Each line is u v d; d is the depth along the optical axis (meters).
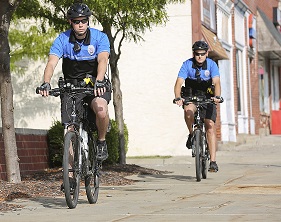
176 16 39.94
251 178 24.97
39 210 16.84
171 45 40.06
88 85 16.61
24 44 35.66
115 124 29.62
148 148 40.31
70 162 16.14
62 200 18.98
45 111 41.03
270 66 68.44
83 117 16.73
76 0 24.94
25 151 27.02
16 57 35.94
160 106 40.25
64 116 16.30
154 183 23.75
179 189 21.45
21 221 14.96
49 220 15.03
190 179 25.22
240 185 22.30
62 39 16.84
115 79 29.64
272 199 18.11
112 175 25.61
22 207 17.45
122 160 29.98
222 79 48.12
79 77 17.03
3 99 22.09
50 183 22.64
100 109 16.38
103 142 17.19
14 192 20.22
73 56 16.80
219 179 24.81
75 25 16.45
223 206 16.66
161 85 40.25
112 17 26.48
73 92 16.12
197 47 23.42
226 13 50.31
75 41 16.77
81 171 16.41
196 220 14.33
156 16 25.75
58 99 41.06
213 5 45.31
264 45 62.03
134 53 40.50
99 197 19.48
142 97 40.44
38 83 41.00
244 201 17.70
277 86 72.19
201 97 23.89
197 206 16.83
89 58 16.80
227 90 49.34
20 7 26.97
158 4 26.33
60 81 16.20
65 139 15.86
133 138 40.50
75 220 14.91
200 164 24.06
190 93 24.08
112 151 29.11
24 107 41.06
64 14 26.52
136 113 40.47
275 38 61.81
